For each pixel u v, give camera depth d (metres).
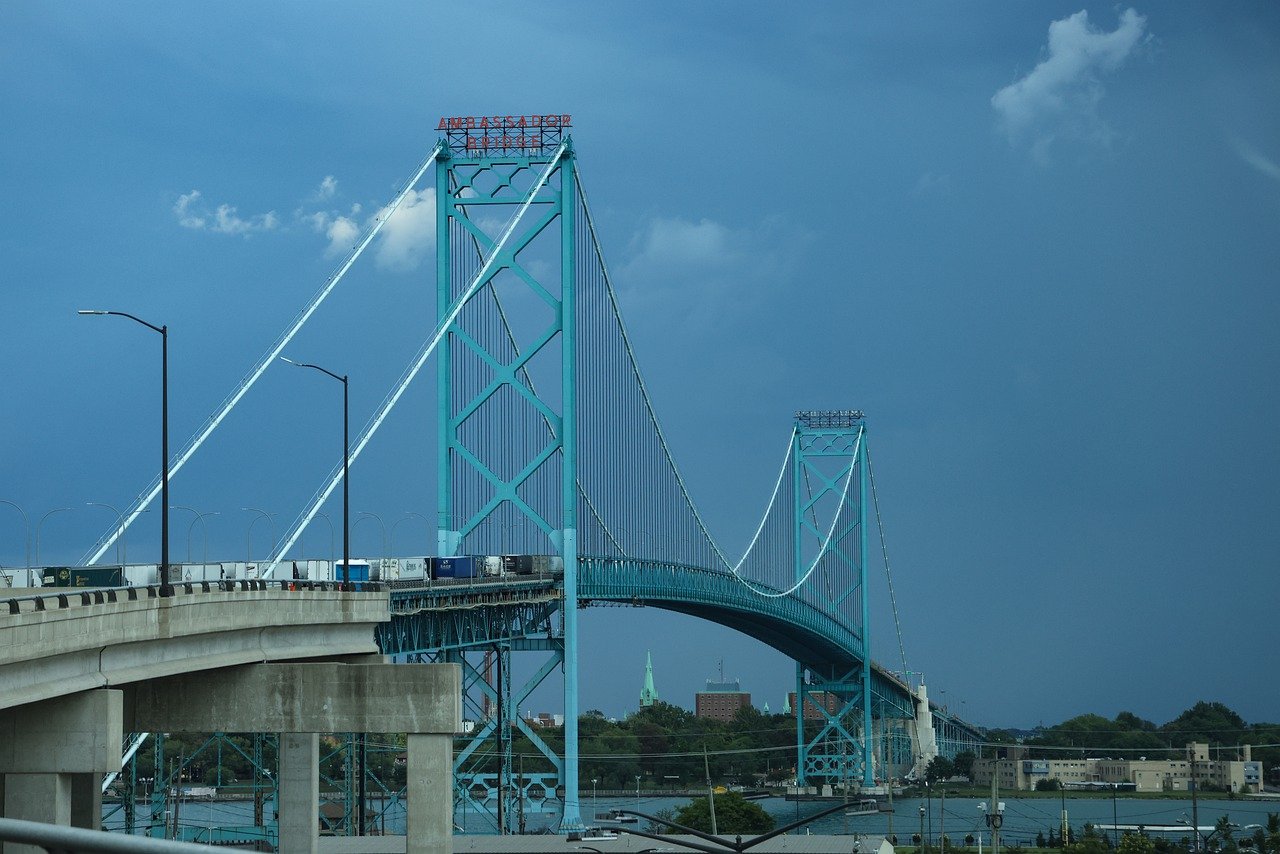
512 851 145.00
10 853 81.88
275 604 108.00
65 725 83.50
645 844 148.62
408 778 109.25
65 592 84.88
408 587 164.25
